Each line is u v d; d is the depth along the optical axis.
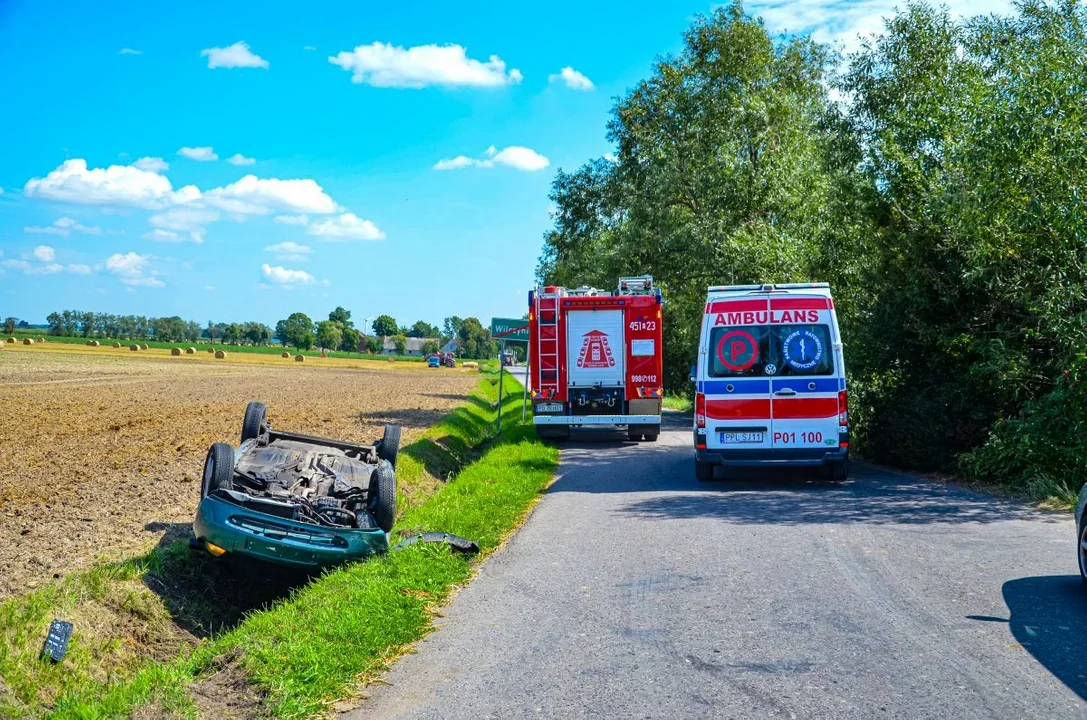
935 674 5.05
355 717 4.75
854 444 16.33
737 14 32.53
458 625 6.39
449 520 10.34
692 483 13.83
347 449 11.97
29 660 6.40
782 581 7.28
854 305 17.53
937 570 7.50
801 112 28.61
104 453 17.34
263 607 8.85
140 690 5.28
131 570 8.48
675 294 32.06
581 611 6.63
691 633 5.97
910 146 15.95
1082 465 11.22
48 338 133.38
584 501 12.19
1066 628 5.86
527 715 4.66
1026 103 12.70
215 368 71.81
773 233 23.52
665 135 31.73
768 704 4.68
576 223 41.41
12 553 8.93
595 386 21.50
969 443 13.80
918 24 17.28
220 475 9.82
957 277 14.19
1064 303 12.20
